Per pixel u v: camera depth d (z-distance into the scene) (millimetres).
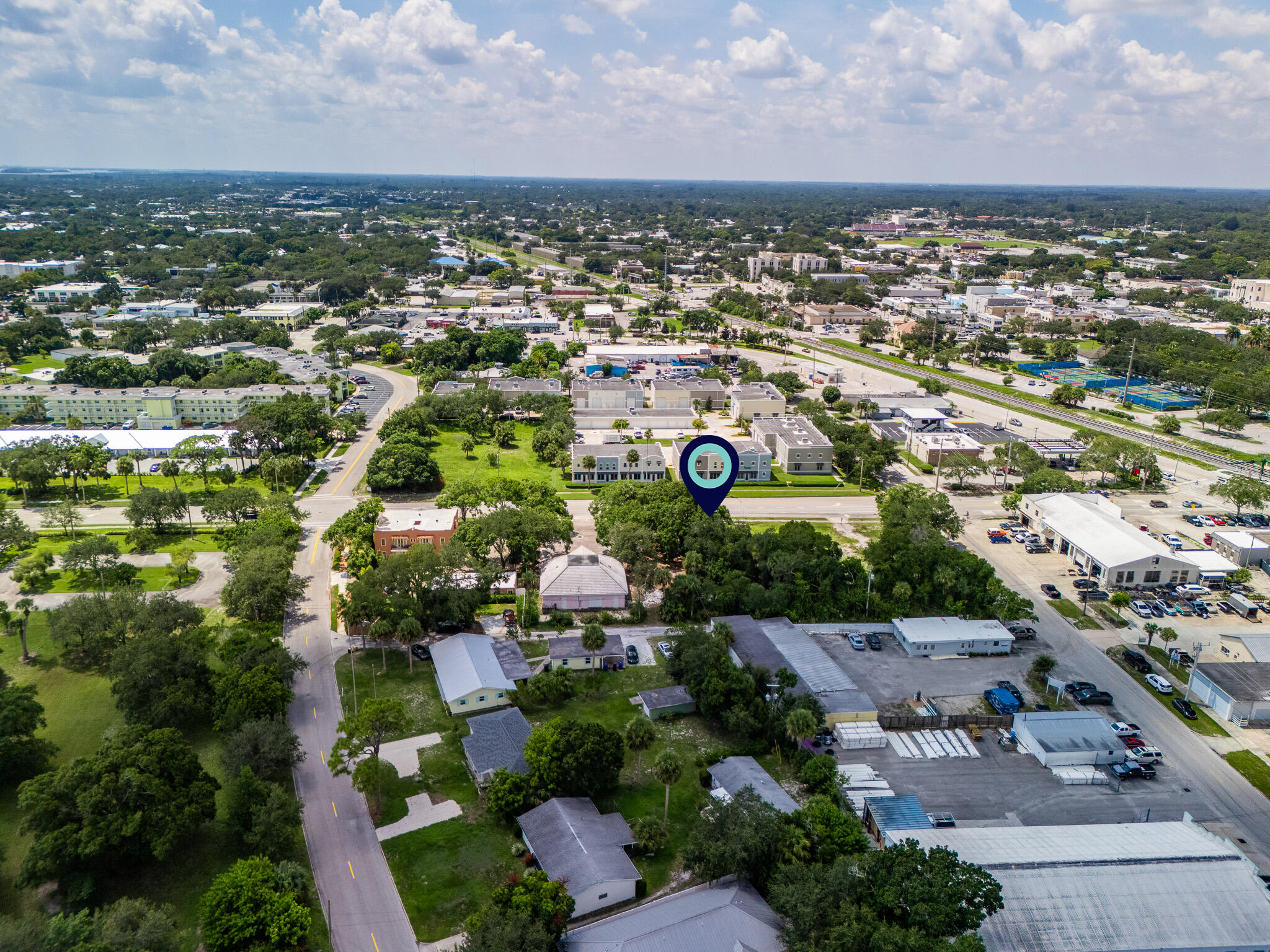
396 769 128375
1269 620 178750
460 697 140625
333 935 98188
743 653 155250
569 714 143250
